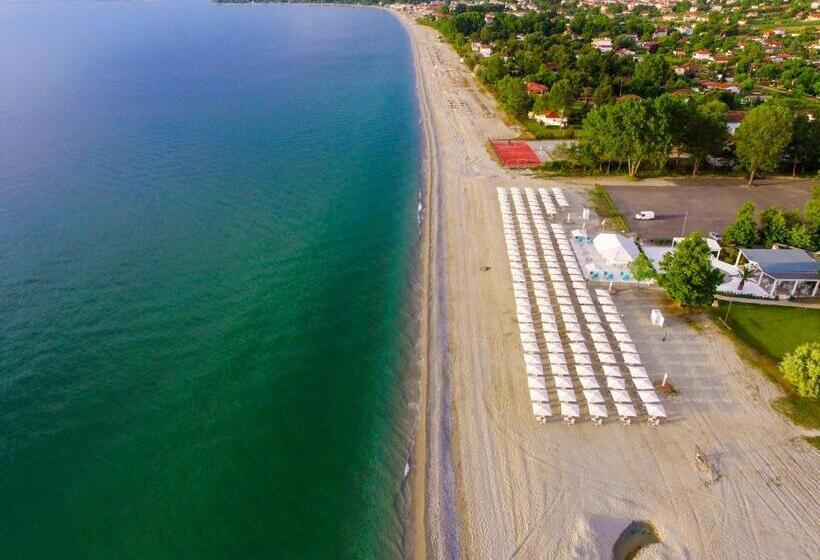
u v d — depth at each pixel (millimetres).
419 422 35969
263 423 36031
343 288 50562
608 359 38938
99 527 29375
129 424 35594
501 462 32625
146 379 39219
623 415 34531
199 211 64875
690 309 45750
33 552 28047
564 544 27906
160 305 47188
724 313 45219
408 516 30094
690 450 33188
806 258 48812
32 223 60438
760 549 27703
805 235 52188
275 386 39031
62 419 35688
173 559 28000
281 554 28344
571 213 62844
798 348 37094
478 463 32625
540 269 49938
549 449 33375
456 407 36656
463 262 53562
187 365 40688
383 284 51219
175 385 38812
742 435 34125
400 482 32062
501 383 38594
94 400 37250
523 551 27672
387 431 35531
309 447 34469
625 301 46938
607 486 30984
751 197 67125
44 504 30438
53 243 56344
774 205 64688
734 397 36969
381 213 65188
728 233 54406
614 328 41844
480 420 35594
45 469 32344
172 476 32281
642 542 28078
